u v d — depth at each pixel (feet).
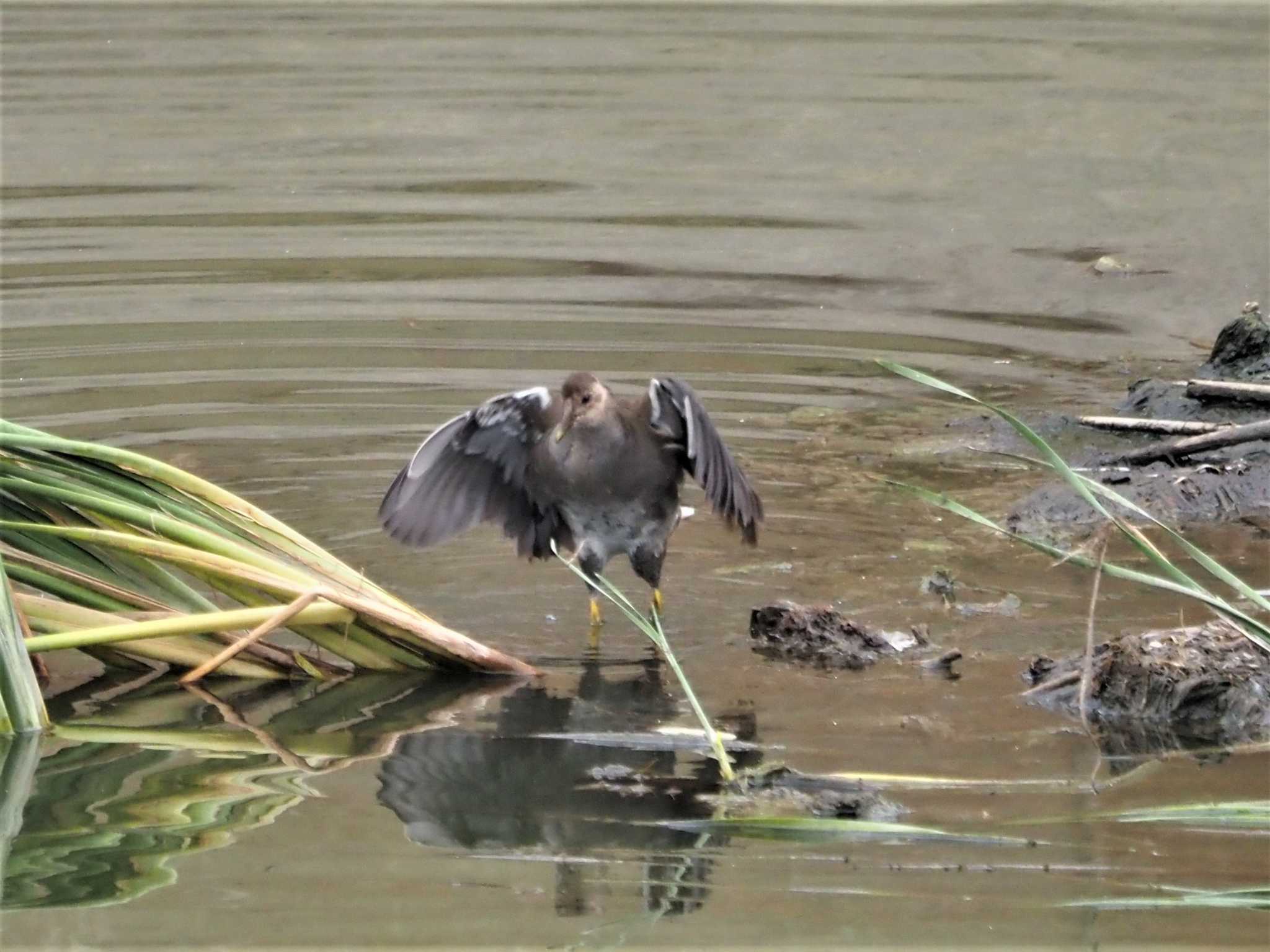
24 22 85.66
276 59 79.77
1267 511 39.75
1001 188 63.52
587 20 87.40
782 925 23.35
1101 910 23.59
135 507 32.63
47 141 68.13
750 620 34.99
